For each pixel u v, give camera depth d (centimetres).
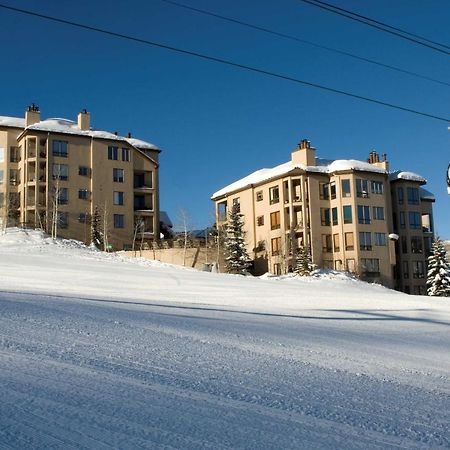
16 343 747
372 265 5362
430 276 5628
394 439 462
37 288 1995
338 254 5394
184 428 443
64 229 5491
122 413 469
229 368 719
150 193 6088
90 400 500
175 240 5572
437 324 1631
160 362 712
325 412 534
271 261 5622
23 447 372
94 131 5903
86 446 384
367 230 5400
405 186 5891
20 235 4519
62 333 866
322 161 5847
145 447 392
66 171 5588
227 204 6341
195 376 649
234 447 408
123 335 904
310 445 427
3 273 2617
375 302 2306
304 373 735
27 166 5534
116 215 5753
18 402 473
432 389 700
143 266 3756
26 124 5856
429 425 518
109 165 5800
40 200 5556
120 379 594
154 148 6353
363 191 5472
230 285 2859
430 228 6278
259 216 5875
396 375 780
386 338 1220
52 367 621
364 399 608
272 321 1394
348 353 945
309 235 5400
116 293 2080
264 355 848
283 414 513
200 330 1061
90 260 3769
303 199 5431
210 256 5275
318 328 1315
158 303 1692
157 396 537
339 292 2894
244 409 519
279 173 5550
